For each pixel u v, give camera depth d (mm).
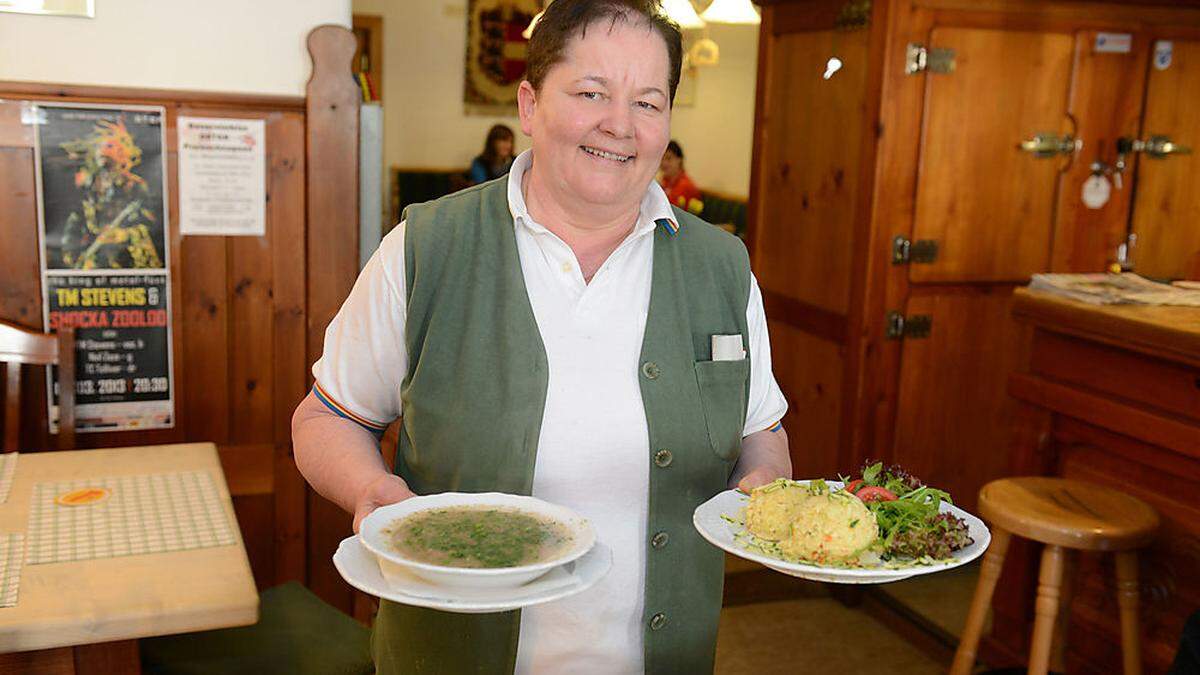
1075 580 2695
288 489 2777
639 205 1337
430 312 1312
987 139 3453
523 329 1280
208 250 2615
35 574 1551
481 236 1319
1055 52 3467
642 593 1334
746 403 1403
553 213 1300
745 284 1405
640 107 1215
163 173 2549
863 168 3402
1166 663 2432
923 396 3562
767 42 3963
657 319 1324
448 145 8641
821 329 3699
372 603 2773
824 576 1107
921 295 3494
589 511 1302
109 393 2604
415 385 1317
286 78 2602
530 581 1061
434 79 8477
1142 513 2244
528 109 1310
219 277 2633
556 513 1198
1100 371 2561
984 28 3365
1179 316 2430
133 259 2564
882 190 3361
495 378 1282
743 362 1368
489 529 1148
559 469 1283
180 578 1559
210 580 1556
